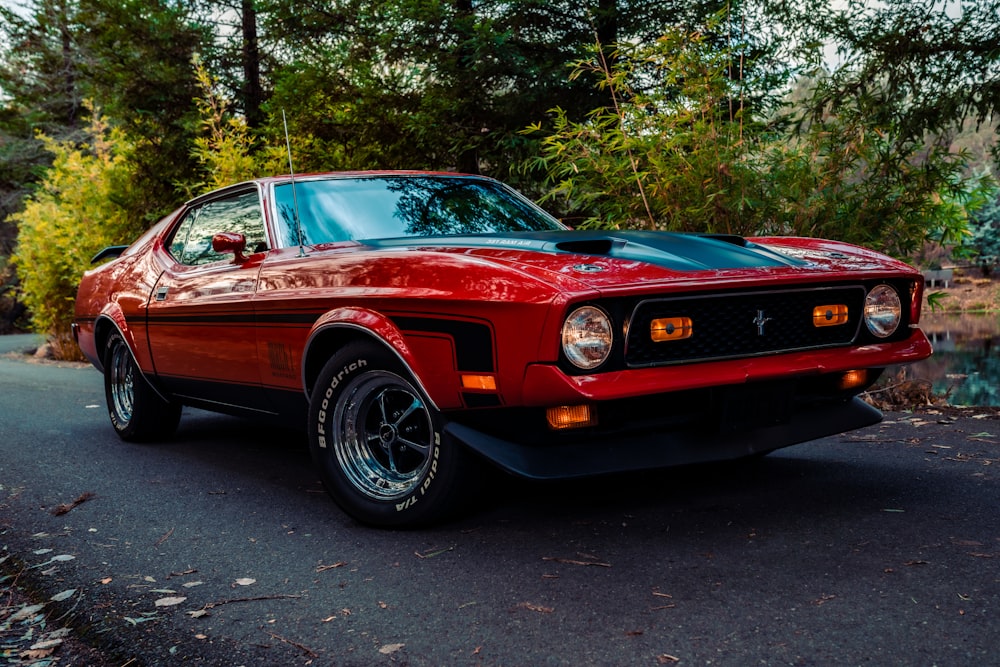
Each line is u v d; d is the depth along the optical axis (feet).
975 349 34.81
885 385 19.39
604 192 18.85
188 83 38.93
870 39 19.74
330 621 7.25
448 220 12.09
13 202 82.64
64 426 18.12
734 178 17.35
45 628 7.50
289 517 10.46
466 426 8.87
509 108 25.95
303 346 10.39
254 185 12.55
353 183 12.41
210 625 7.28
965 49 19.10
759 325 8.78
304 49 31.27
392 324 9.12
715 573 7.82
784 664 6.05
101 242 36.96
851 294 9.43
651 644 6.47
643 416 8.65
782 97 23.53
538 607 7.29
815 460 12.16
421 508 9.32
